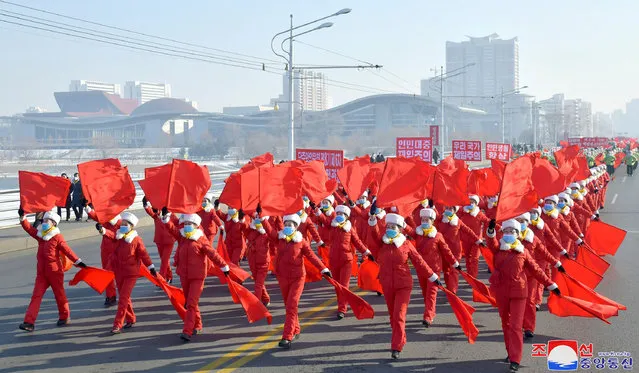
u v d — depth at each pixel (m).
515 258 7.93
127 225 9.71
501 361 8.12
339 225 10.67
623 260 15.19
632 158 50.88
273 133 162.75
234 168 57.38
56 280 9.91
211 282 13.35
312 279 11.89
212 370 7.86
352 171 14.59
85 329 9.82
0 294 12.49
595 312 8.50
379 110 177.38
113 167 9.74
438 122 175.88
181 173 9.35
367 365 8.00
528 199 8.23
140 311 10.94
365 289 11.75
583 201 16.08
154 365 8.08
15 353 8.65
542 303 11.16
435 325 9.85
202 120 184.38
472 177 13.81
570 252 14.13
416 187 9.68
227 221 13.09
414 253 8.48
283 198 9.14
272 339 9.16
